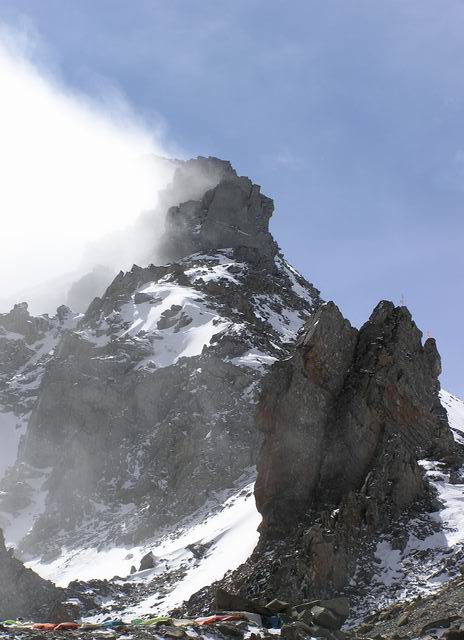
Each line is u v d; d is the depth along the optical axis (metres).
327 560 65.69
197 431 128.88
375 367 80.50
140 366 150.00
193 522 111.19
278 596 64.31
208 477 120.00
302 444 77.94
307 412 78.81
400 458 74.56
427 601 52.94
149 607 80.75
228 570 81.88
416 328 85.19
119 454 137.38
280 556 69.50
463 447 85.56
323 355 80.50
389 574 65.75
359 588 65.06
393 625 48.19
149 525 115.50
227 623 35.69
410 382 80.94
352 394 79.19
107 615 79.62
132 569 96.50
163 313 163.00
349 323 83.44
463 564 62.94
